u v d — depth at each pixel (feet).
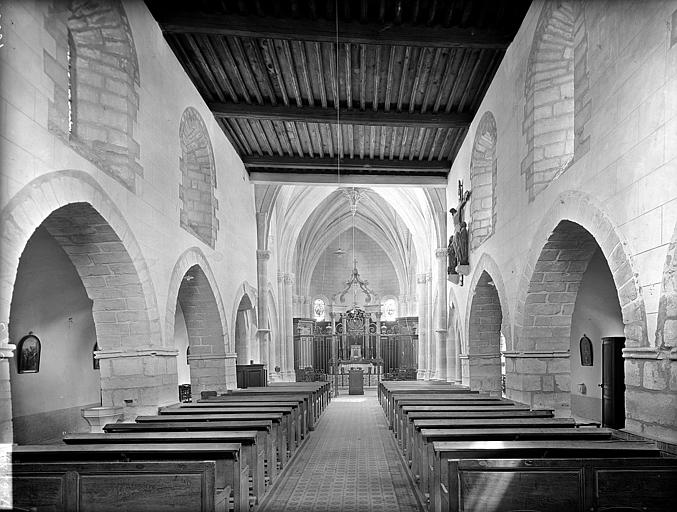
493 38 35.99
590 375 46.37
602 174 22.41
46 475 16.51
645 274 19.06
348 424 54.24
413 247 124.16
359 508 25.17
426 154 61.00
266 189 75.25
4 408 17.24
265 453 28.17
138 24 30.91
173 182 36.83
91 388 50.47
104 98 28.81
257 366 62.95
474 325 52.42
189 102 40.78
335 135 55.62
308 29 34.83
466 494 15.80
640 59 19.29
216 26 34.17
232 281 54.80
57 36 22.25
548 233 28.78
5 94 18.21
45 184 20.70
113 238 27.84
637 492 15.67
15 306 42.37
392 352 117.08
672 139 17.31
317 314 136.98
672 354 17.38
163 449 18.75
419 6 34.14
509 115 36.68
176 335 66.44
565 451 17.70
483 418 27.68
